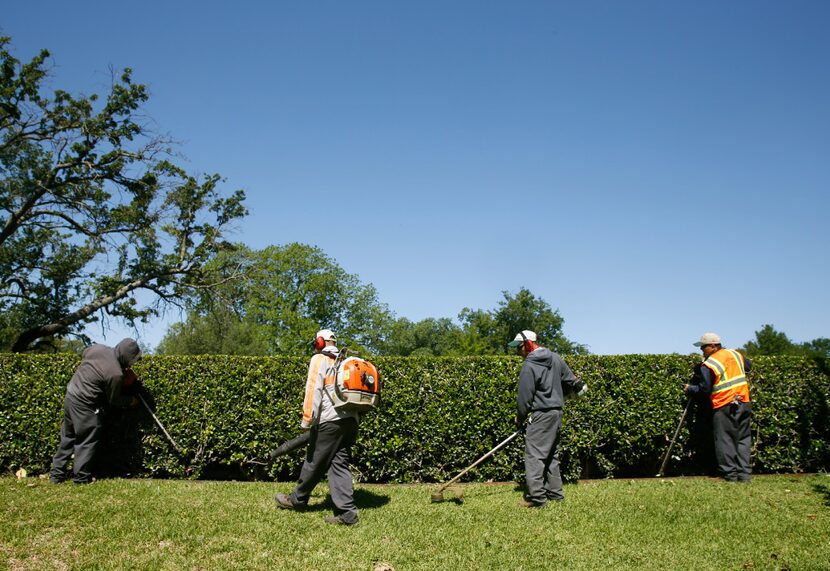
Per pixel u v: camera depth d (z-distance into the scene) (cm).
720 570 445
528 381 627
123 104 2073
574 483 748
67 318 2128
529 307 4434
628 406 783
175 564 430
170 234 2233
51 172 2041
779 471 823
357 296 4603
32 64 1972
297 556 454
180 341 4012
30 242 2236
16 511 532
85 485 643
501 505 617
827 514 585
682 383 800
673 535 521
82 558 437
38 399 727
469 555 466
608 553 478
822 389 822
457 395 764
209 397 736
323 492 663
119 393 670
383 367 763
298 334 4062
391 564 446
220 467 783
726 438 750
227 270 2397
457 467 763
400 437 752
